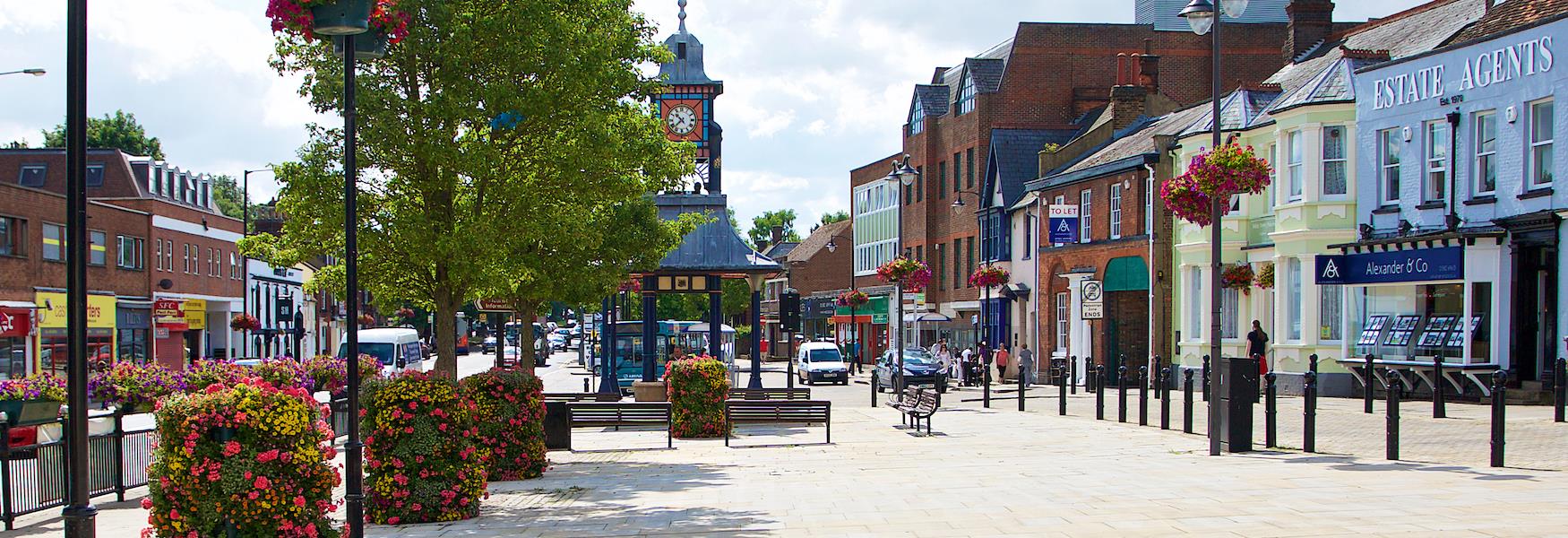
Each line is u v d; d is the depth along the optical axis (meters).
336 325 83.62
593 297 26.02
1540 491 12.43
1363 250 27.83
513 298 30.31
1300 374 29.80
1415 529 9.95
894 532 10.95
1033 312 48.44
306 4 10.73
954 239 58.56
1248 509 11.50
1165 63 54.53
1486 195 25.02
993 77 56.44
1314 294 29.59
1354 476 14.19
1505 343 24.44
